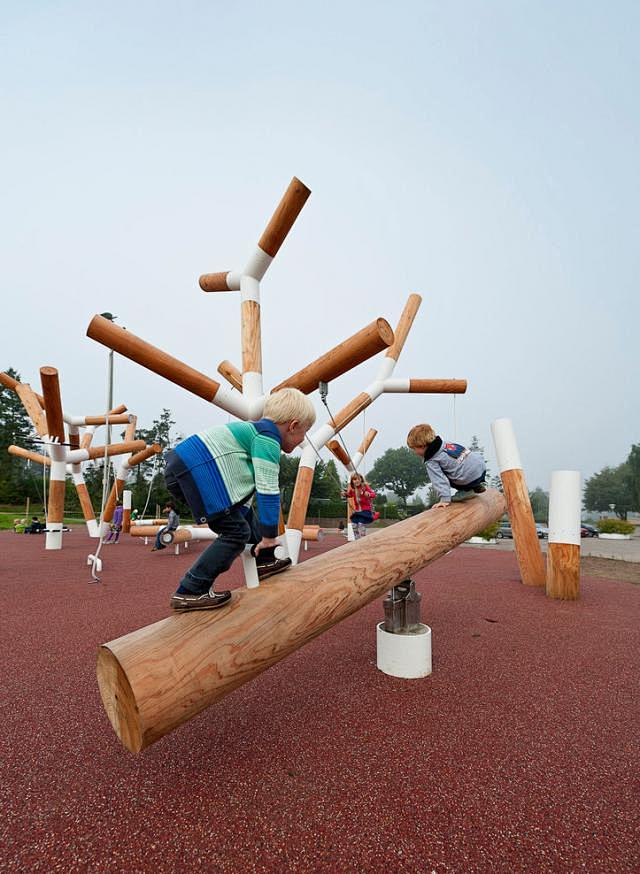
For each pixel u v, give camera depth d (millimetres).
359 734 2312
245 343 4965
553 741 2260
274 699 2711
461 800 1804
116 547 11602
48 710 2578
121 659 1666
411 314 8484
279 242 4859
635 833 1631
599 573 8359
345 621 4438
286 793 1841
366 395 7598
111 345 4070
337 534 20672
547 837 1608
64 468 10969
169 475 1976
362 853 1533
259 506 1970
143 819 1691
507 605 5219
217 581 6391
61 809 1742
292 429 2193
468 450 3750
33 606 5062
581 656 3520
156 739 1669
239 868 1473
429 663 3131
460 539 3365
